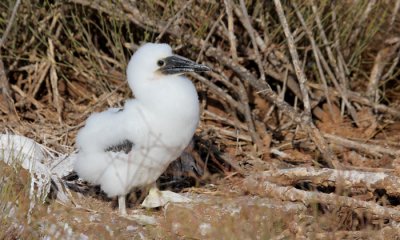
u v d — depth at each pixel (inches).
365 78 597.6
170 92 422.9
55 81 561.0
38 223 406.0
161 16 553.3
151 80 426.9
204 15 543.5
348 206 418.6
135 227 423.2
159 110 421.4
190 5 542.0
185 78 434.0
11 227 394.3
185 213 418.6
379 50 593.9
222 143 532.4
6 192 410.3
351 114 561.9
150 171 438.9
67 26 565.6
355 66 594.9
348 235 400.5
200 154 514.3
